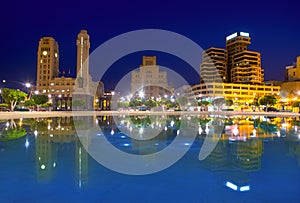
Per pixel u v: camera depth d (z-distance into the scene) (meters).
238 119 26.75
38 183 4.68
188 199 3.98
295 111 52.62
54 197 4.04
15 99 37.44
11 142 9.59
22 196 4.05
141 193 4.23
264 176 5.16
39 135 11.80
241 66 96.06
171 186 4.61
